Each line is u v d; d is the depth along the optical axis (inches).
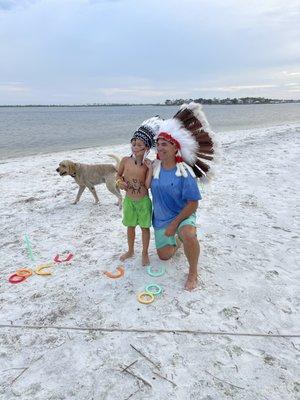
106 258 198.4
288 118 2108.8
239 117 2311.8
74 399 112.0
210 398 111.0
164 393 113.0
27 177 427.5
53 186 375.6
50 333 141.1
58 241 226.7
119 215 270.1
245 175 386.9
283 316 148.6
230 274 179.2
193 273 167.8
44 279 180.4
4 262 201.8
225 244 212.1
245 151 555.5
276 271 183.0
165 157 161.9
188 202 162.1
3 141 957.8
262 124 1521.9
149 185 168.7
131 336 137.6
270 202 291.9
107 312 152.0
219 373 120.2
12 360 128.5
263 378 118.0
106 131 1320.1
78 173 292.5
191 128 163.5
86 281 176.1
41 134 1189.7
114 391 114.3
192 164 164.6
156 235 178.4
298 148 582.2
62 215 276.8
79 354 130.0
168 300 158.1
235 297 160.6
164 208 169.6
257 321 145.1
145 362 125.3
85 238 228.7
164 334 138.1
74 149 758.5
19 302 161.9
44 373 122.3
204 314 149.0
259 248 207.9
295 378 118.0
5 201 323.9
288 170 413.7
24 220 269.6
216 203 287.0
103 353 130.0
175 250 188.5
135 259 194.2
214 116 2496.3
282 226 241.9
